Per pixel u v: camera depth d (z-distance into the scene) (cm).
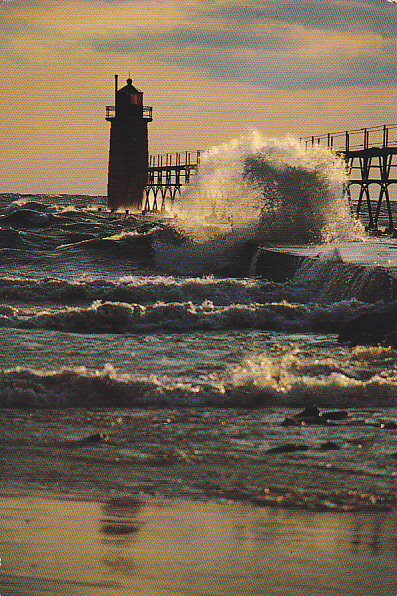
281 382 3875
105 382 3725
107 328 6050
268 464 2627
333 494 2302
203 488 2334
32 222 14962
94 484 2352
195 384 3872
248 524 2022
